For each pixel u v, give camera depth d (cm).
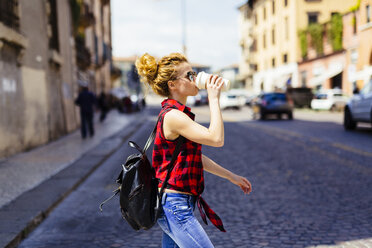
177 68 188
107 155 911
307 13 3775
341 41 2995
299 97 3194
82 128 1291
